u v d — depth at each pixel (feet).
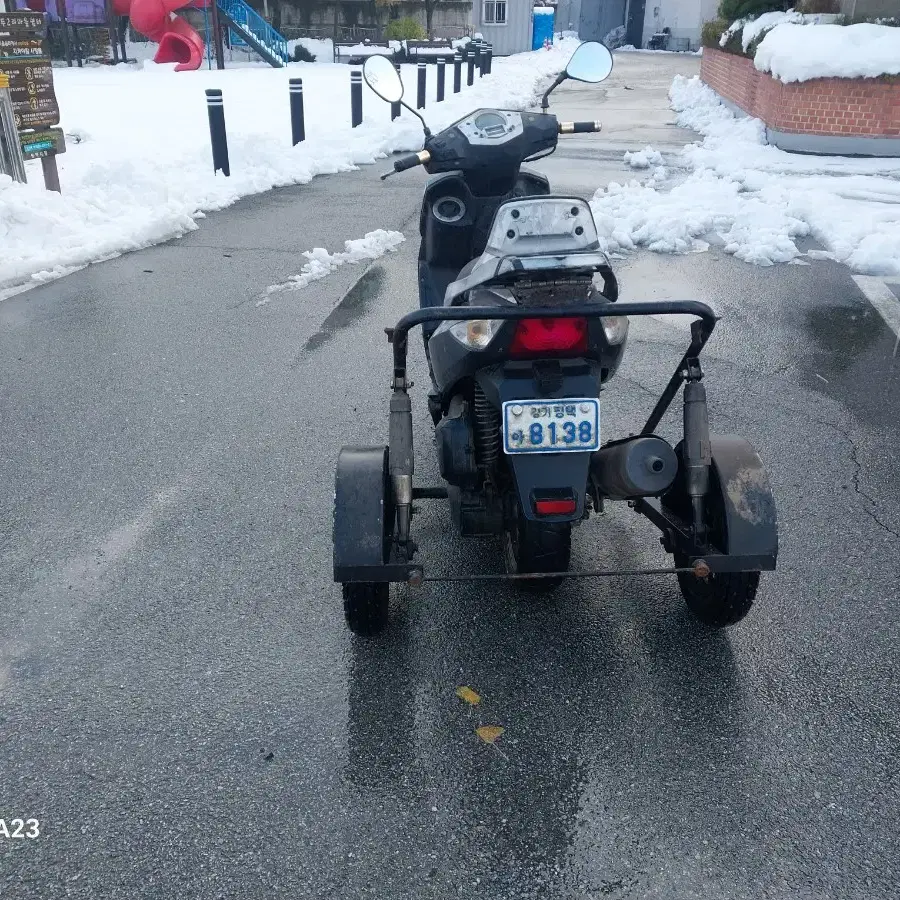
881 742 8.95
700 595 10.46
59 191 31.68
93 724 9.30
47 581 11.82
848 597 11.34
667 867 7.56
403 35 111.04
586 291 8.84
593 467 9.47
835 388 18.01
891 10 43.55
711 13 169.07
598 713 9.34
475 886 7.41
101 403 17.37
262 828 8.00
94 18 101.50
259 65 102.73
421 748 8.91
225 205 34.73
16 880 7.52
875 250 26.30
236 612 11.16
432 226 14.44
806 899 7.26
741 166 39.91
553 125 13.98
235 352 19.99
